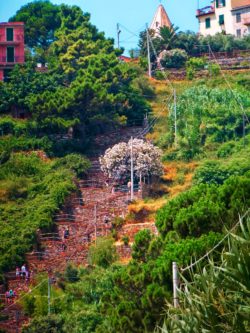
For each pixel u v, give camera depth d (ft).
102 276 357.20
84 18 606.55
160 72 579.89
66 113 496.64
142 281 259.80
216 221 264.31
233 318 177.58
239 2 653.30
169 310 195.31
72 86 508.53
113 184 452.35
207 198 276.41
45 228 418.51
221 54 615.16
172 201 285.43
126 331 247.29
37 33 653.30
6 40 559.38
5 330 361.71
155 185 446.60
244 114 495.82
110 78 529.86
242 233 189.16
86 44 563.89
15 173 463.01
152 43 614.75
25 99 513.86
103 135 500.74
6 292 382.63
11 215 427.74
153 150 453.99
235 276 180.86
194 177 449.06
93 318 326.24
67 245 413.39
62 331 330.13
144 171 449.06
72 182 450.30
